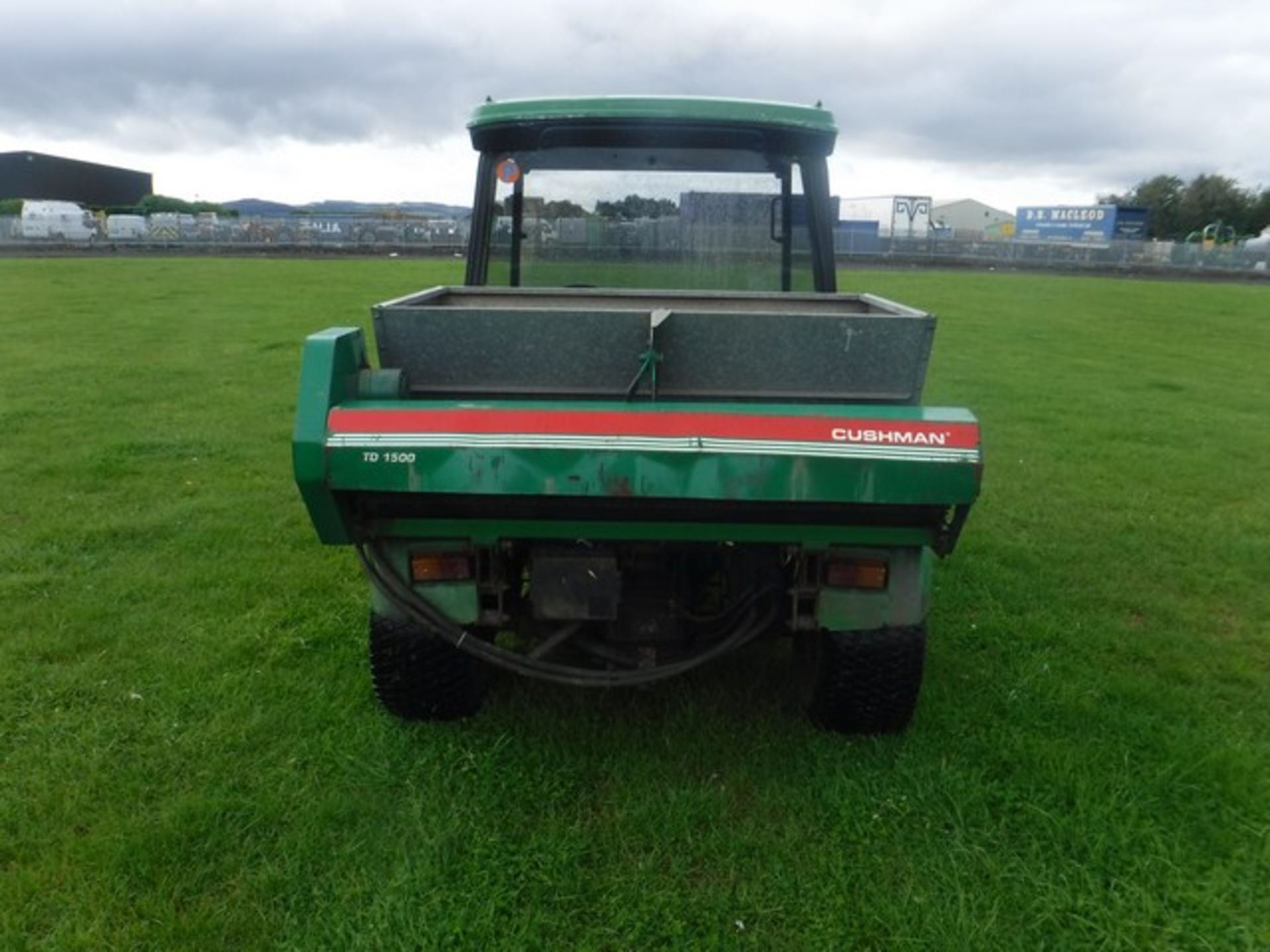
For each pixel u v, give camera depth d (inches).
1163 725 146.6
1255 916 106.4
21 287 852.6
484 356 122.1
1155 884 111.0
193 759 131.7
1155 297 1064.8
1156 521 252.2
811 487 108.3
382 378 118.1
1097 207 2065.7
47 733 137.5
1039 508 261.3
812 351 121.0
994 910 106.1
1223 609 197.2
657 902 106.9
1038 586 203.9
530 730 139.1
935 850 115.7
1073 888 110.3
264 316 652.7
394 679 133.3
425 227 1531.7
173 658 160.1
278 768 129.5
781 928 104.3
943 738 138.9
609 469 108.1
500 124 173.0
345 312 679.1
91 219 1573.6
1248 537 241.4
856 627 123.4
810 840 117.3
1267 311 914.7
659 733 139.3
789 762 132.4
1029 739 139.6
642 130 173.9
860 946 102.1
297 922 103.2
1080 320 792.9
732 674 156.6
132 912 103.9
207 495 253.6
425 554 120.1
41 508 238.1
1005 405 408.8
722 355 121.3
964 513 111.5
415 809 119.6
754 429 108.9
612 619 122.2
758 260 184.2
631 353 121.6
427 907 104.8
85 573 198.4
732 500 110.0
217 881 109.0
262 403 371.9
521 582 130.2
